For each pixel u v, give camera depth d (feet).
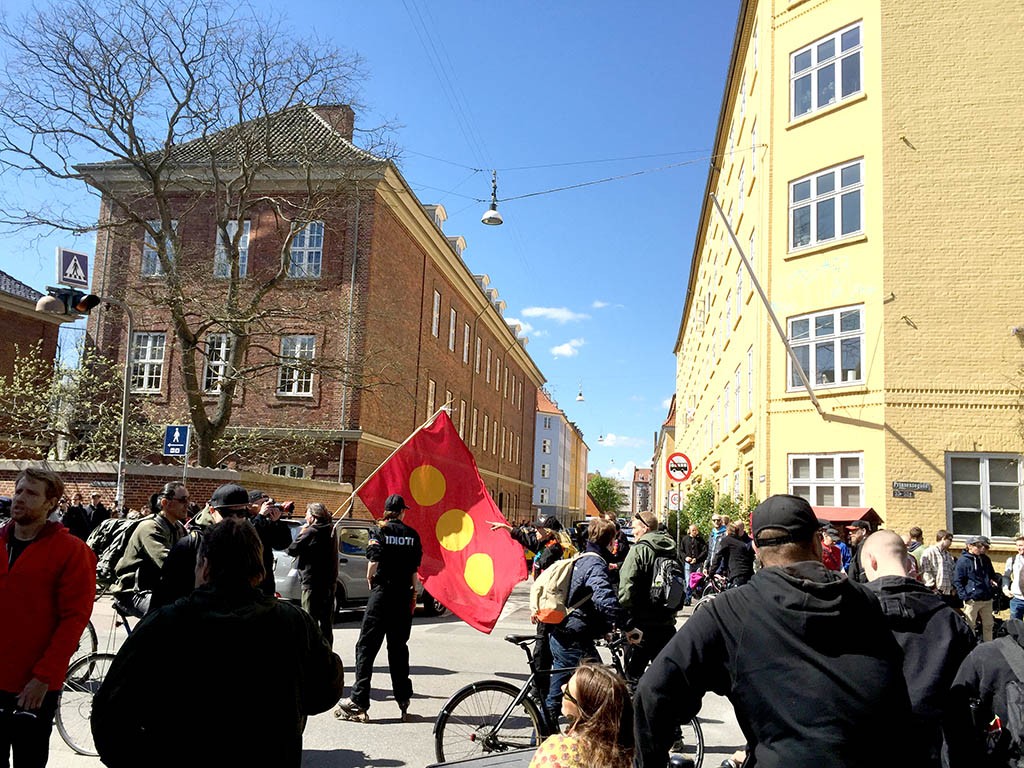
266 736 8.96
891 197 52.85
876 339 52.31
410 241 105.70
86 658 20.25
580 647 18.63
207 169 84.58
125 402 51.03
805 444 55.26
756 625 8.37
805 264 57.31
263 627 9.18
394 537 23.95
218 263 89.66
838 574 8.63
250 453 84.33
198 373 90.94
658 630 21.49
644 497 367.25
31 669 13.19
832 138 56.75
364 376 81.10
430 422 28.68
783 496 9.24
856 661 8.11
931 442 50.37
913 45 53.98
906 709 8.23
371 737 21.70
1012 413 49.75
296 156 84.38
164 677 8.76
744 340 72.02
